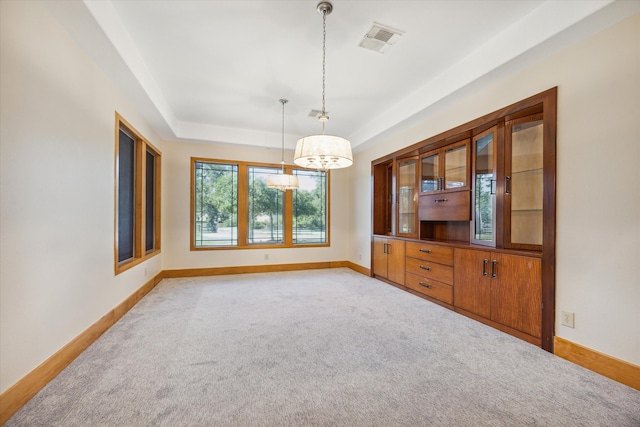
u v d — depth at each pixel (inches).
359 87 134.9
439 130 137.5
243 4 81.7
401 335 100.7
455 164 137.6
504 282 103.7
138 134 139.0
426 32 94.4
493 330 105.3
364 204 212.4
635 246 70.2
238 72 121.4
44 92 71.1
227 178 212.4
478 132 122.6
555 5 78.3
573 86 83.1
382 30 93.4
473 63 105.7
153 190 184.4
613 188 74.2
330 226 237.9
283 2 81.0
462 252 122.9
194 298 145.9
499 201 110.0
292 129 201.3
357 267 221.1
